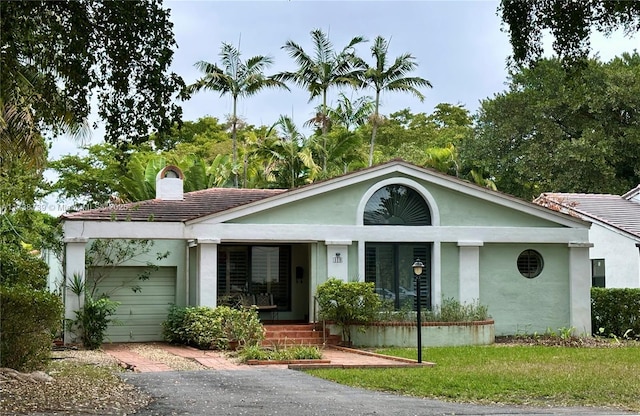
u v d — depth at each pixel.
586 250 27.25
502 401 13.76
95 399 12.76
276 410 12.20
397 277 26.05
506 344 24.83
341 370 17.75
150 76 13.35
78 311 23.44
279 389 14.62
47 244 24.39
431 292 26.17
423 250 26.33
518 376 16.41
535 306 26.92
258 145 46.94
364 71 48.09
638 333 27.31
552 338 25.70
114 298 26.38
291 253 28.42
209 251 24.70
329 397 13.73
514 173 51.97
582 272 27.14
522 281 26.92
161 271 26.92
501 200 26.64
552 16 14.72
